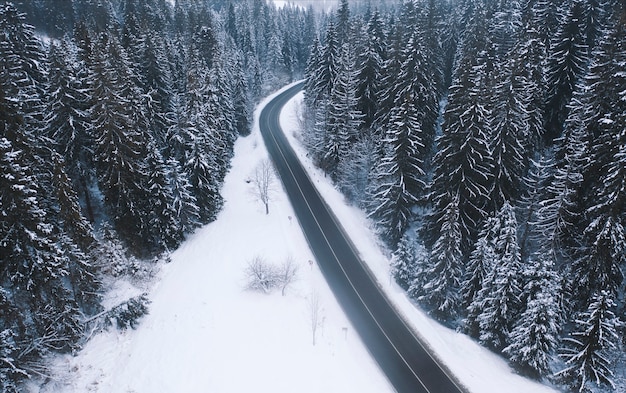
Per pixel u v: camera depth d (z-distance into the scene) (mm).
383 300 32531
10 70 30062
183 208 37406
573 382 23781
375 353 27469
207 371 25172
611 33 28188
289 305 31219
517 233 33438
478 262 27859
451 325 30078
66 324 23891
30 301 22797
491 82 32188
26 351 21031
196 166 39500
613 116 26875
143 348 26406
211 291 32156
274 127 71938
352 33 58281
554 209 28438
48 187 28484
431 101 40906
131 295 29672
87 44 40406
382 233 39656
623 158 23562
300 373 25516
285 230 41062
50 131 32688
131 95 36125
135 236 34625
